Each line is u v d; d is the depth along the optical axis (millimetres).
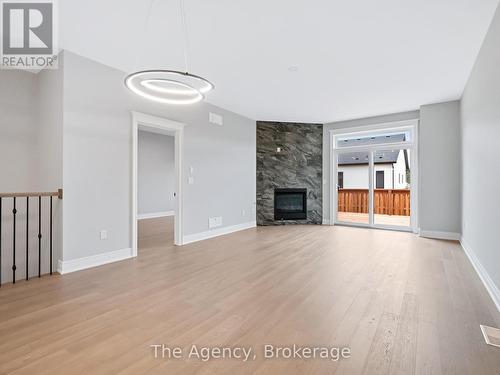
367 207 6719
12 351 1668
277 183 6695
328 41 2939
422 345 1737
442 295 2504
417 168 5562
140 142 8086
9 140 3518
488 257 2738
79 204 3283
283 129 6723
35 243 3684
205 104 5074
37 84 3674
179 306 2301
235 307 2281
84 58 3316
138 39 2918
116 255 3660
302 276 3021
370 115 6020
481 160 3119
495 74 2521
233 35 2834
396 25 2641
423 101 4977
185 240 4664
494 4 2326
